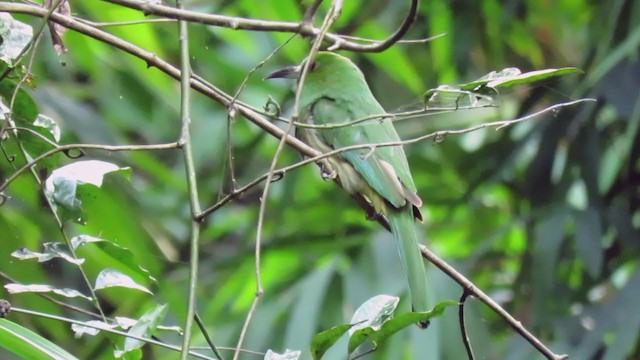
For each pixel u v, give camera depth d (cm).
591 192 1084
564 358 561
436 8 1200
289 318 1049
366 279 1044
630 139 1023
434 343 980
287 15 1048
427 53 1253
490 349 1016
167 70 612
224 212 1397
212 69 1359
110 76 1239
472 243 1206
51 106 1165
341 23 1165
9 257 862
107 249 544
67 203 526
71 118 1166
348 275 1048
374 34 1170
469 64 1252
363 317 504
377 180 770
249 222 1328
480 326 1012
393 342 984
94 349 1004
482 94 554
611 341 1010
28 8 579
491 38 1213
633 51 1038
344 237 1119
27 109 591
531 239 1106
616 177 1109
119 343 525
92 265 971
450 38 1191
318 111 831
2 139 582
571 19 1286
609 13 1102
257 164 1368
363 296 1030
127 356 499
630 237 1080
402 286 1027
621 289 1020
